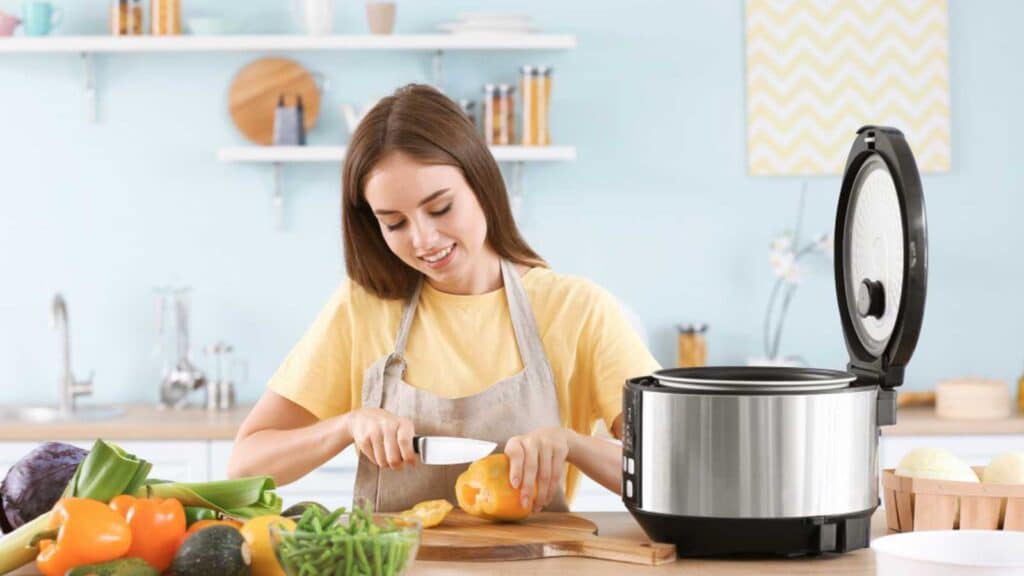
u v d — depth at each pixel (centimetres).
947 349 425
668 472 161
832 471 159
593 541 165
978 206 423
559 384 211
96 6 414
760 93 419
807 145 420
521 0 418
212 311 419
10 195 416
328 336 215
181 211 418
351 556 133
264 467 199
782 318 421
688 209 421
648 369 210
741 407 158
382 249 210
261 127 415
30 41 395
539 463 181
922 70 420
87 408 403
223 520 154
